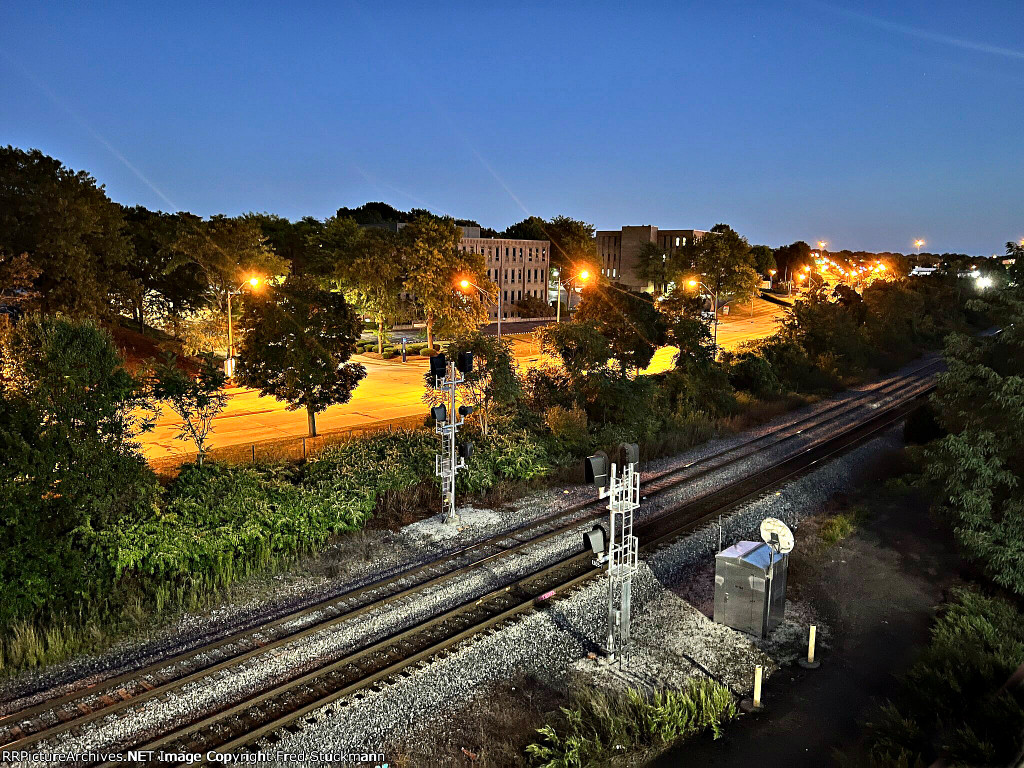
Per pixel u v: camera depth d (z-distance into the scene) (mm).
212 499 16281
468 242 77875
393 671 11273
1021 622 13469
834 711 11203
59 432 13688
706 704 10836
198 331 40750
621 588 12391
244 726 9852
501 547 16625
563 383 28453
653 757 10047
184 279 50406
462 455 18578
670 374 32625
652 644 12945
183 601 13648
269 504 16688
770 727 10773
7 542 12742
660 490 21500
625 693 11336
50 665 11422
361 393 36156
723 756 10094
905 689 11586
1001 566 14188
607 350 28812
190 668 11250
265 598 13961
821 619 14117
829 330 44469
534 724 10539
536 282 87312
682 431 28422
